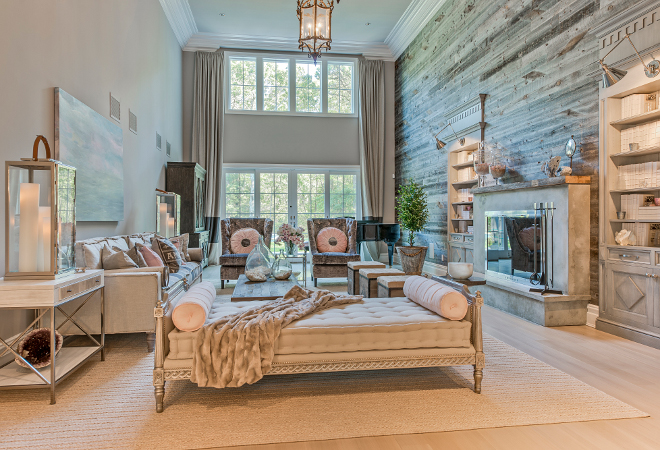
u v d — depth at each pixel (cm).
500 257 469
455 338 234
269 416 204
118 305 294
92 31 391
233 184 866
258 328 219
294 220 881
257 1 695
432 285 263
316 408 213
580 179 366
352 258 564
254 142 866
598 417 203
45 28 308
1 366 250
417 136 779
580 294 374
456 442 181
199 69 829
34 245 232
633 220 334
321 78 890
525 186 414
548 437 185
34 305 215
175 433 187
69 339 326
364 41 870
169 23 708
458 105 614
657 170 323
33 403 219
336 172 896
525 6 454
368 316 244
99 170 398
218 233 839
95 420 200
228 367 212
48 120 312
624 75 332
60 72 330
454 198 652
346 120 895
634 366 273
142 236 463
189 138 838
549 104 418
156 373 208
